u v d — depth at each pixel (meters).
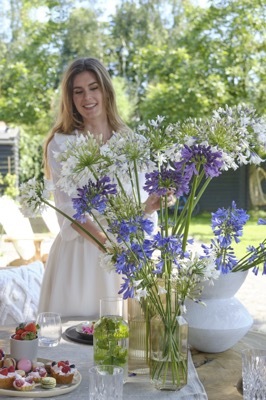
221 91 14.99
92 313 2.67
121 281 2.66
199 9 15.87
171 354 1.62
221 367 1.86
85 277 2.65
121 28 16.89
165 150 1.62
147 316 1.69
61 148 2.57
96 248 2.65
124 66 16.98
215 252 1.75
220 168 1.61
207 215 15.22
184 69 15.58
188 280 1.56
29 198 1.70
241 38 15.20
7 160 14.66
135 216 1.54
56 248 2.73
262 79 15.00
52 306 2.69
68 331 2.17
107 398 1.42
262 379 1.49
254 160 1.62
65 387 1.64
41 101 16.78
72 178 1.62
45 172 2.85
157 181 1.52
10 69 16.75
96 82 2.68
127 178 1.68
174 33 16.30
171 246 1.53
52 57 17.03
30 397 1.58
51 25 17.03
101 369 1.48
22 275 3.62
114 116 2.78
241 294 6.22
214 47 15.55
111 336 1.68
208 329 1.88
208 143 1.57
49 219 6.60
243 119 1.59
